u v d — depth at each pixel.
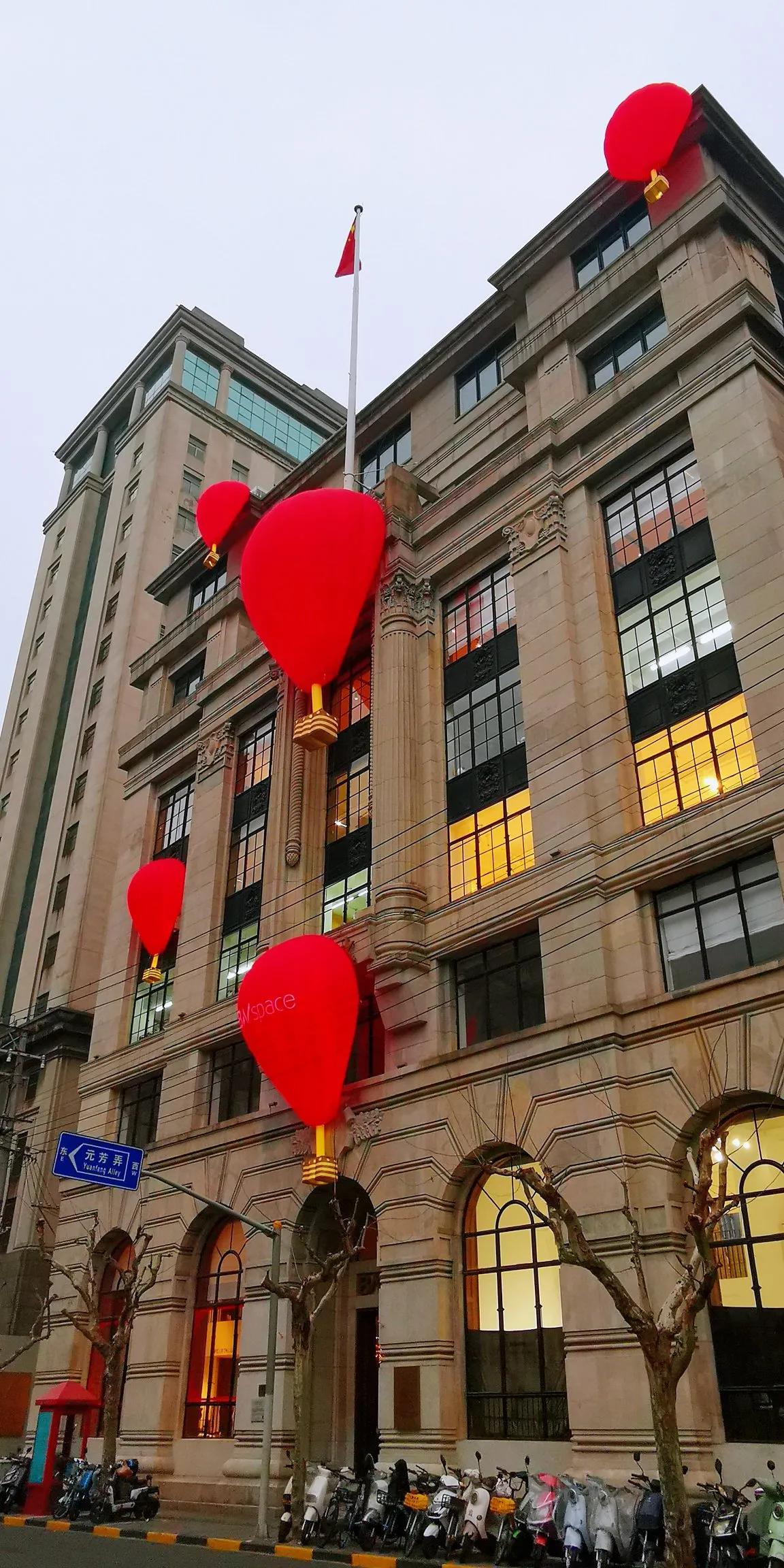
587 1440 17.33
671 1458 12.14
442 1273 20.94
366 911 26.20
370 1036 26.17
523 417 29.00
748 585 20.50
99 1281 32.09
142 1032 35.25
